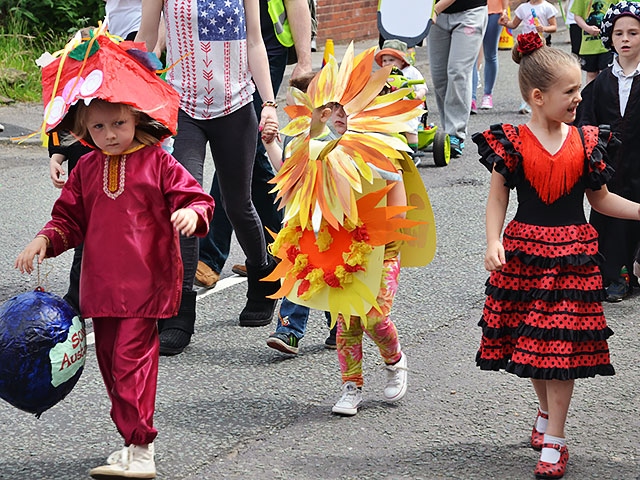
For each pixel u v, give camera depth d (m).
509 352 6.86
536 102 6.68
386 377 8.32
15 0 23.42
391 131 7.20
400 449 7.14
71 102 6.42
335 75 7.36
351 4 28.70
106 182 6.72
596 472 6.77
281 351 8.80
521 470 6.82
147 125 6.76
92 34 6.61
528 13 20.97
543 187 6.69
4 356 6.24
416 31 16.58
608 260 10.32
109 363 6.79
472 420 7.62
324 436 7.36
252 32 9.02
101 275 6.66
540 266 6.68
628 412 7.75
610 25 10.41
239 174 9.11
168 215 6.75
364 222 7.35
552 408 6.71
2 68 20.78
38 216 13.27
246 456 7.04
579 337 6.57
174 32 8.83
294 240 7.59
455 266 11.45
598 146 6.75
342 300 7.43
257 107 10.48
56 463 6.95
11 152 16.72
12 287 10.70
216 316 9.95
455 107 16.91
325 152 7.25
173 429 7.44
